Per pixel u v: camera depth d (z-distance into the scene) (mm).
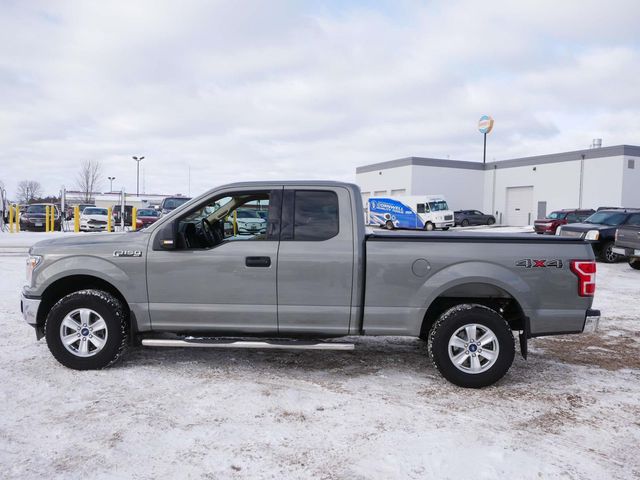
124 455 3225
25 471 3014
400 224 36688
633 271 13094
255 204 5547
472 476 3051
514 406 4160
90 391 4293
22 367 4867
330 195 4719
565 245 4551
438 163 43531
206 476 3002
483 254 4520
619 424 3850
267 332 4715
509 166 42688
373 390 4461
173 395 4242
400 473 3070
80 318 4766
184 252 4695
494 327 4465
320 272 4586
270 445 3395
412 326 4578
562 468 3168
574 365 5324
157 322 4766
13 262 13023
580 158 36656
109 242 4828
